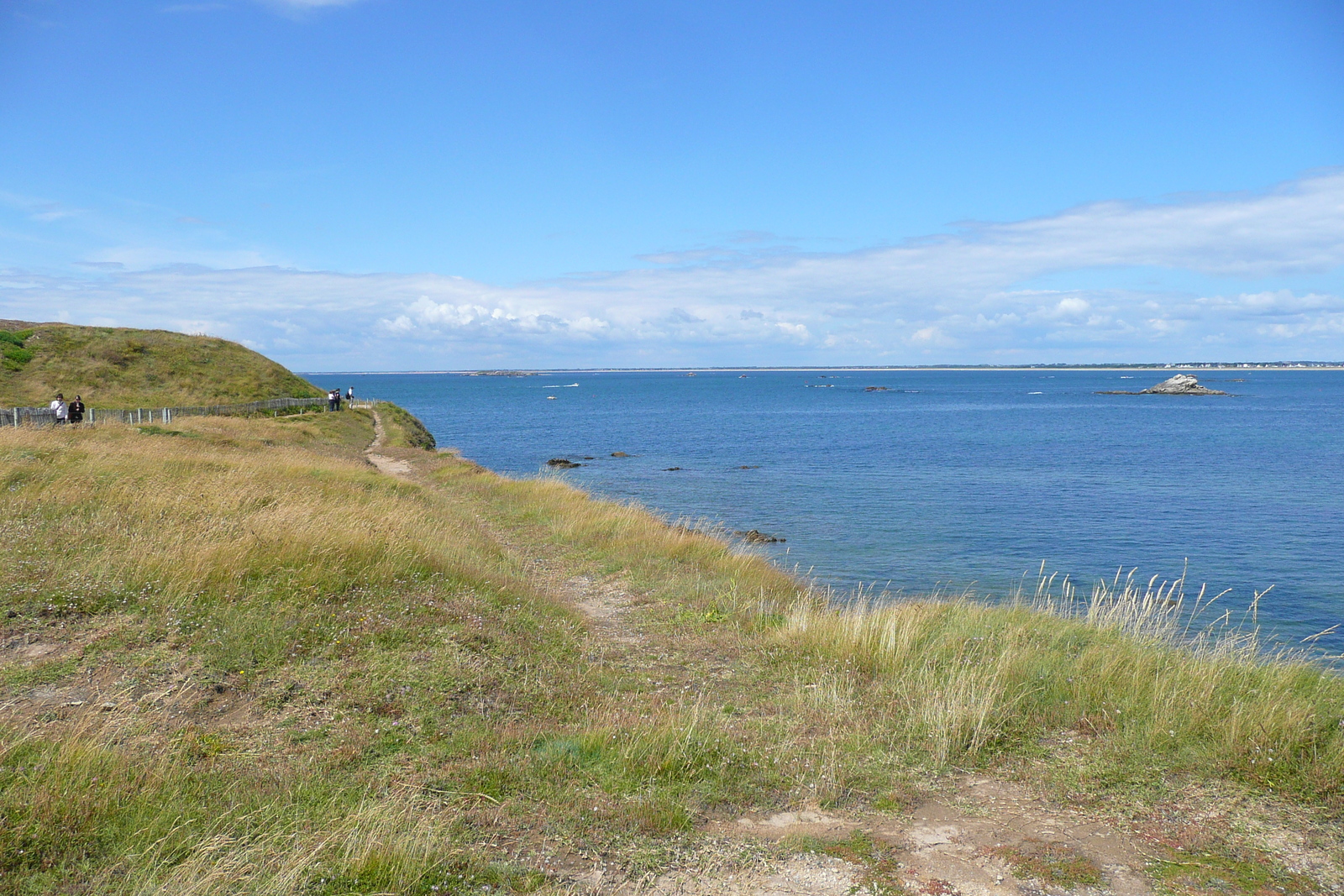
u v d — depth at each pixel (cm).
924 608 1135
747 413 10825
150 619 816
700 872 458
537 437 7081
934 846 496
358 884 418
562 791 544
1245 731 641
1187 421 8844
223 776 526
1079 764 619
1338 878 461
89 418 3172
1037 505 3250
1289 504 3284
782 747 635
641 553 1576
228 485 1483
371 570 1027
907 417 9875
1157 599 1114
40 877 400
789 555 2245
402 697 694
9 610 806
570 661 869
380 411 6131
